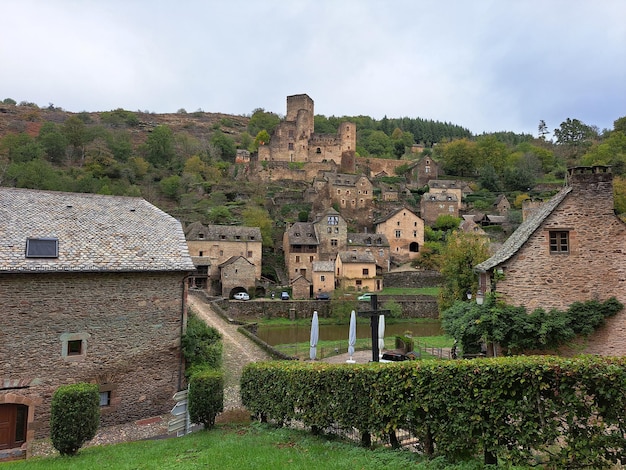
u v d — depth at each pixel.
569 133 140.50
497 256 19.28
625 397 7.10
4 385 13.48
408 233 77.75
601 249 16.39
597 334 16.09
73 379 14.91
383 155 146.12
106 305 15.84
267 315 53.81
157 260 17.41
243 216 79.94
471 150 118.00
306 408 11.58
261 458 9.25
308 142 116.38
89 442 14.09
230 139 141.25
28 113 154.62
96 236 17.08
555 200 17.89
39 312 14.31
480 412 8.19
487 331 16.77
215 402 13.55
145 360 16.80
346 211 89.19
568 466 7.47
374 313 16.45
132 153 113.75
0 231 15.02
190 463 9.28
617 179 68.25
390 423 9.40
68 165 96.75
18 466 10.21
